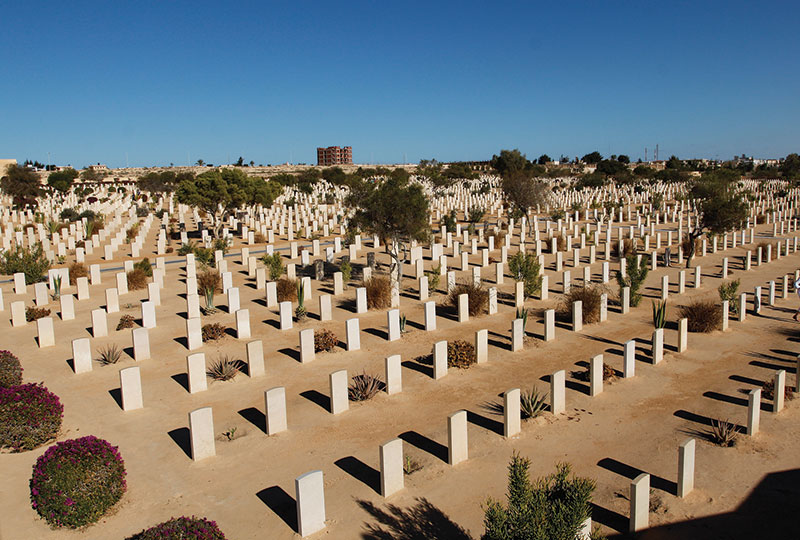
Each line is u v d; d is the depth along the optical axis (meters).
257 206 53.97
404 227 23.77
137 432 11.95
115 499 9.24
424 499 9.41
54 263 30.89
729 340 17.77
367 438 11.60
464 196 73.00
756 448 11.00
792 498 9.32
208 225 48.91
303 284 21.81
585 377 14.59
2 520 9.05
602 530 8.51
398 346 17.30
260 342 14.91
